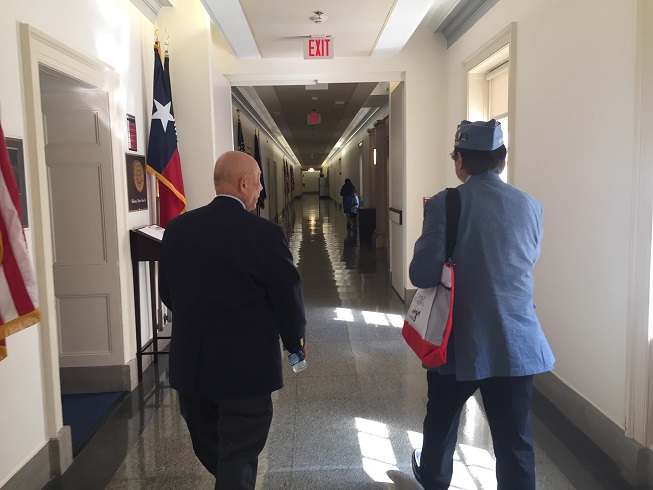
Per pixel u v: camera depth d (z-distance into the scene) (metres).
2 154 2.08
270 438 3.03
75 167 3.68
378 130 10.88
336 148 25.64
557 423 3.10
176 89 5.14
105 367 3.80
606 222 2.69
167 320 4.85
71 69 3.08
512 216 1.90
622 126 2.52
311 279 7.93
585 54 2.85
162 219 4.49
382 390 3.72
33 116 2.60
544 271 3.45
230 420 1.95
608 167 2.65
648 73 2.28
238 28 4.69
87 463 2.82
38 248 2.63
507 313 1.86
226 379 1.92
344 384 3.85
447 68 5.90
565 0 3.07
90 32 3.41
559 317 3.26
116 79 3.76
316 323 5.50
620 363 2.60
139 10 4.43
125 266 3.85
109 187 3.70
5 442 2.33
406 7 4.17
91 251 3.74
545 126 3.38
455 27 5.41
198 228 1.98
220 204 2.02
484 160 1.96
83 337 3.79
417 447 2.89
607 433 2.71
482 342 1.84
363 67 5.92
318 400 3.57
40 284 2.64
